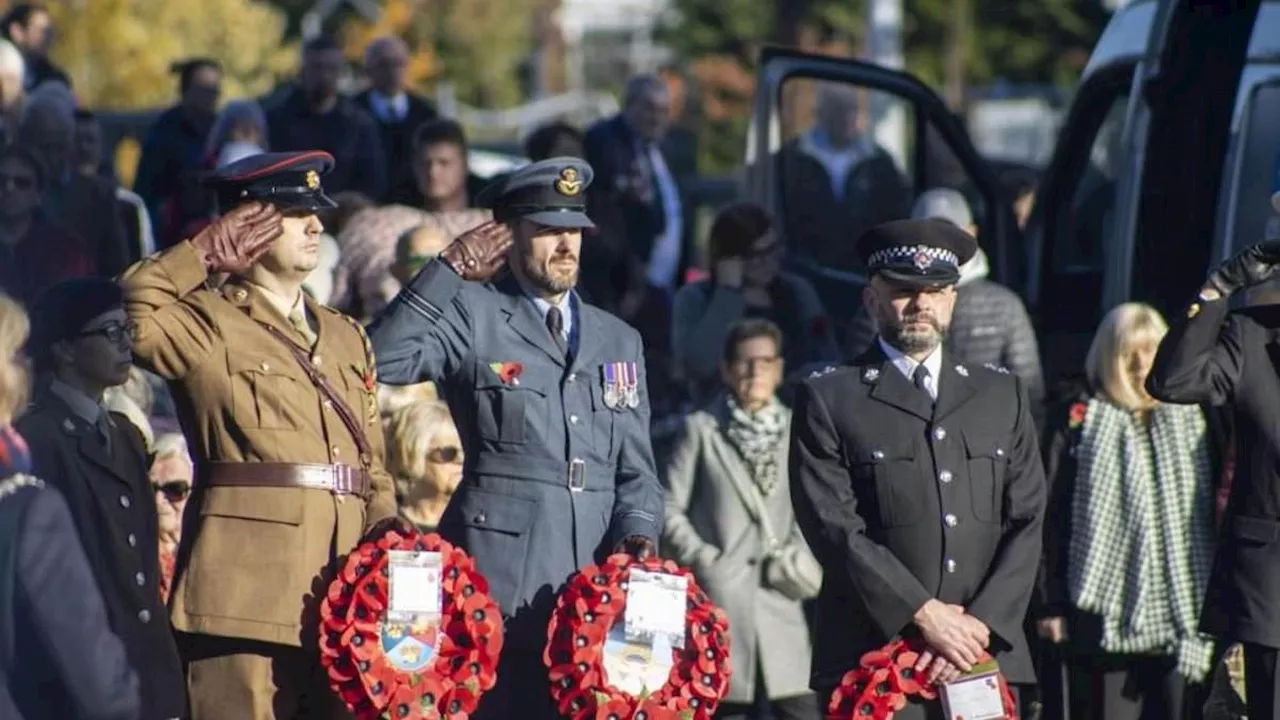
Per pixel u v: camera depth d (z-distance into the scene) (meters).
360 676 25.69
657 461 40.06
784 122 45.69
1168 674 32.41
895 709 27.12
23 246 38.50
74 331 24.50
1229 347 28.38
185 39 115.81
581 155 45.84
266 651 25.77
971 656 27.06
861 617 27.70
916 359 28.12
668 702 27.11
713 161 136.12
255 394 25.86
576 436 27.94
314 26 139.25
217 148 46.56
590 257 45.06
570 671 26.95
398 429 31.53
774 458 34.50
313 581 25.86
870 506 27.77
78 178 42.97
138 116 70.25
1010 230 44.91
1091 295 43.56
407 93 52.66
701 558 34.25
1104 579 32.22
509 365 27.83
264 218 25.94
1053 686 32.62
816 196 46.09
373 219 39.78
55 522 22.08
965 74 122.31
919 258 27.77
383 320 27.67
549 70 186.50
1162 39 39.34
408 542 26.11
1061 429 32.84
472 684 26.27
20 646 22.00
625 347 28.61
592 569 27.12
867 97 49.22
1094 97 43.53
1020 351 38.34
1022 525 27.94
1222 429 32.03
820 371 28.41
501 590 27.42
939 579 27.52
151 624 24.50
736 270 41.50
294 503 25.80
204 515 25.81
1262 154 37.69
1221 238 37.81
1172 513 32.19
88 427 24.48
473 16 157.00
